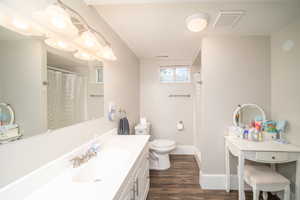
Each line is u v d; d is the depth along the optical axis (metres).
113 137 1.92
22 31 0.81
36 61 0.90
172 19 1.69
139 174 1.50
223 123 2.19
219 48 2.18
